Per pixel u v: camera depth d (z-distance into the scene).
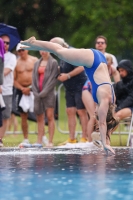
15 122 28.42
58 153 17.78
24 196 10.11
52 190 10.66
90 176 12.30
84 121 21.66
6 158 16.14
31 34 65.38
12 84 22.12
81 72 21.31
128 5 50.50
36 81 21.59
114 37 50.41
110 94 15.62
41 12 66.75
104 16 49.75
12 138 26.75
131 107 21.94
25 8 66.31
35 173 12.79
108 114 15.61
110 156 16.62
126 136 28.20
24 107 22.52
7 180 11.81
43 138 23.44
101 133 15.66
